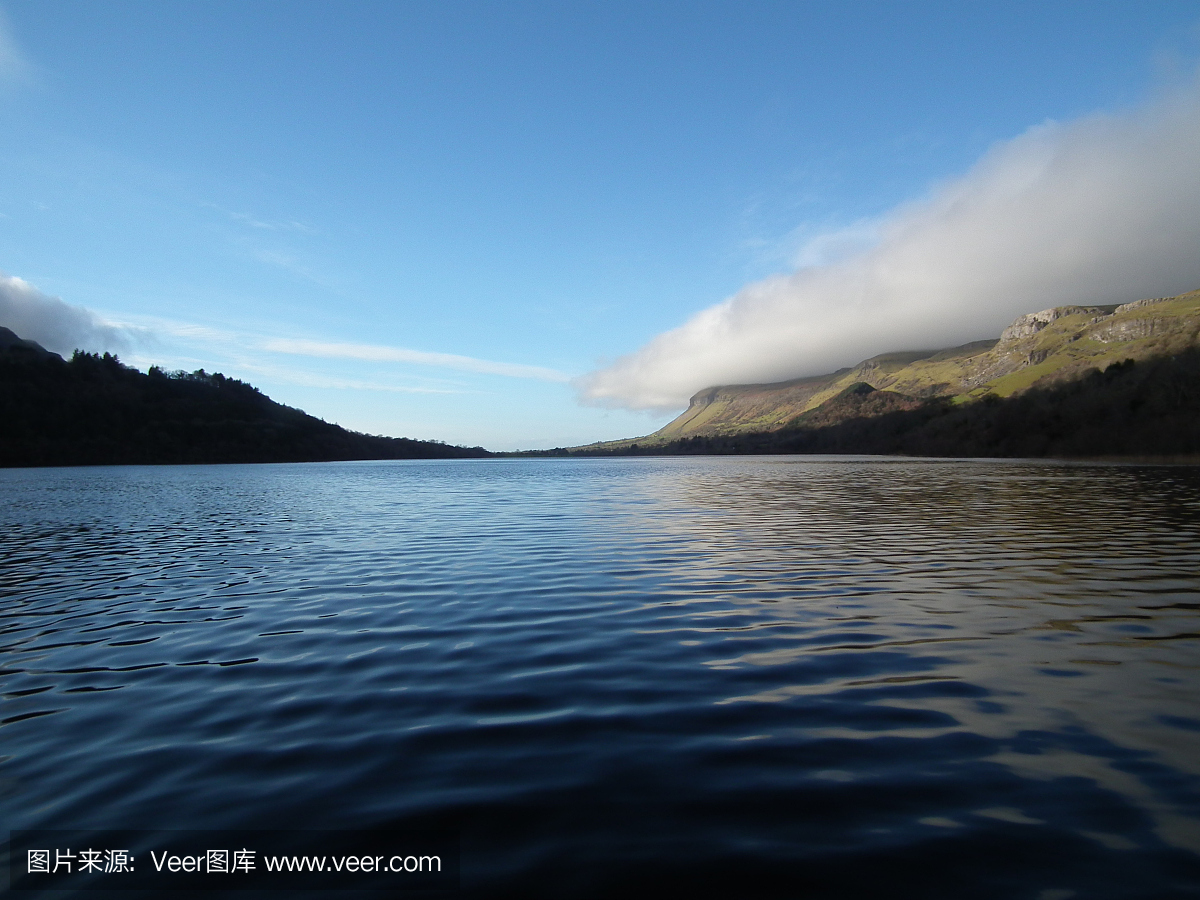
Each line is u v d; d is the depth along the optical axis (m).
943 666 8.65
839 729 6.62
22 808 5.41
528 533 24.53
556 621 11.37
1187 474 60.59
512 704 7.47
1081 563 16.55
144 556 19.78
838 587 13.91
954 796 5.25
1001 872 4.27
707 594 13.35
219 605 13.02
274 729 6.89
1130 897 4.00
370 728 6.85
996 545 19.70
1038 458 112.81
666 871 4.35
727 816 5.00
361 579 15.61
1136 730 6.50
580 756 6.09
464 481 76.44
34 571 17.31
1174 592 13.17
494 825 4.95
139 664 9.31
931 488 46.38
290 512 35.28
